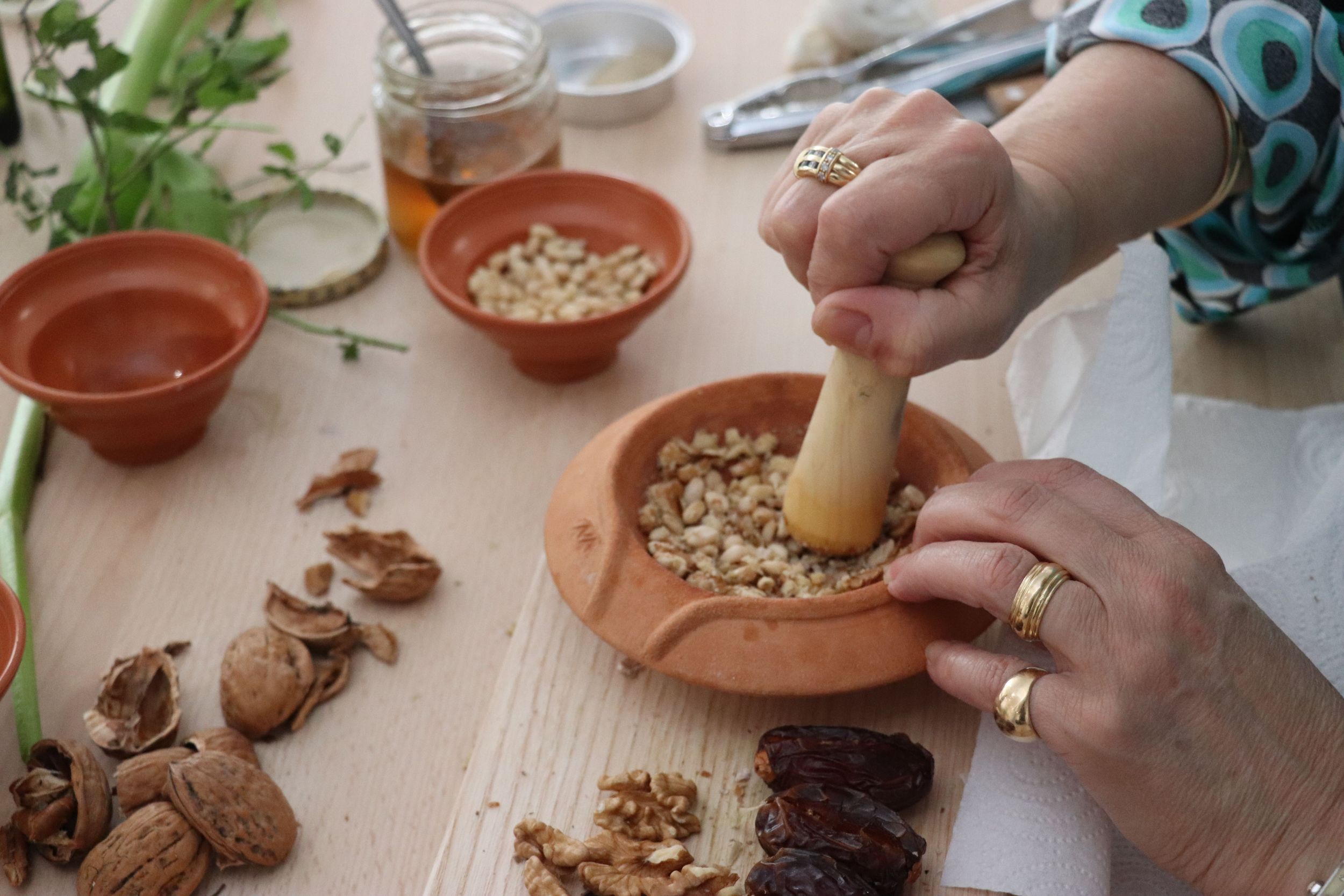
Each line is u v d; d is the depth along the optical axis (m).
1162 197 0.64
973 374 0.74
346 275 0.79
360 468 0.70
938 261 0.55
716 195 0.84
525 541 0.69
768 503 0.65
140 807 0.59
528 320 0.73
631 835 0.57
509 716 0.61
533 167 0.79
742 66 0.92
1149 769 0.54
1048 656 0.59
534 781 0.59
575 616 0.63
